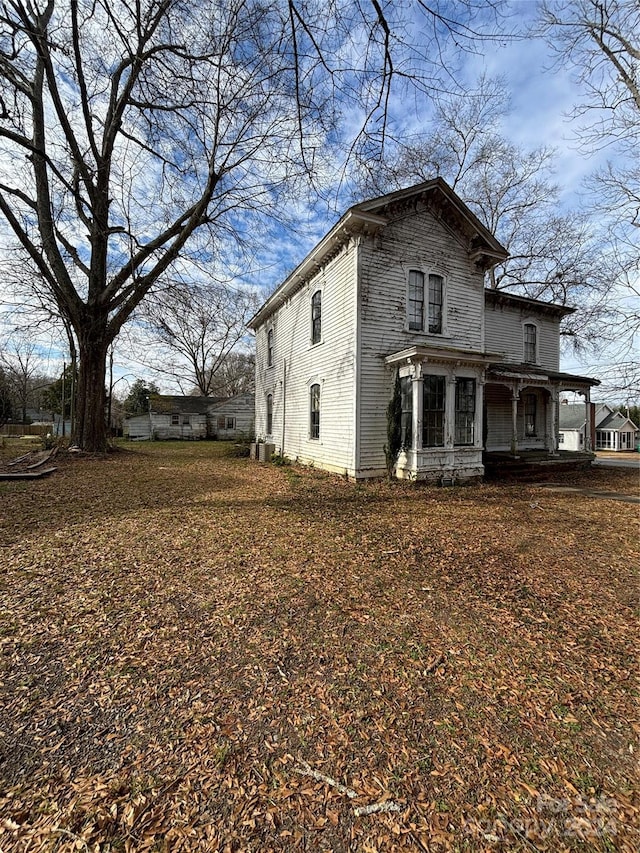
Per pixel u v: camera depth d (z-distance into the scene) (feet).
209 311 52.80
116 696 7.64
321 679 8.24
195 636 9.80
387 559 15.30
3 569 13.73
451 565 14.85
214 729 6.85
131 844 4.90
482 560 15.46
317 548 16.40
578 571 14.53
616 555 16.30
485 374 37.93
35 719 7.01
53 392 133.28
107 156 46.85
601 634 10.27
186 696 7.68
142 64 30.55
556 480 38.75
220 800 5.53
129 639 9.64
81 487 29.07
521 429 52.90
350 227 32.65
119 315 49.08
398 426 33.68
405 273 35.09
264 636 9.84
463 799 5.60
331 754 6.36
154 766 6.07
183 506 23.57
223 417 117.50
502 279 71.26
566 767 6.16
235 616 10.79
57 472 36.50
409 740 6.67
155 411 113.19
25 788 5.65
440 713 7.31
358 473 33.17
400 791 5.71
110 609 11.09
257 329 67.92
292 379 48.47
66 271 46.26
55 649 9.18
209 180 36.32
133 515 21.16
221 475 36.91
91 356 49.29
